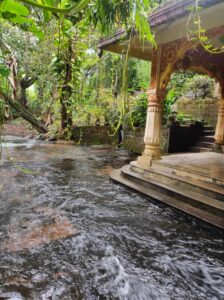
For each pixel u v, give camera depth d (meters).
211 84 9.34
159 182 4.07
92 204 3.57
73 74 6.81
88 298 1.78
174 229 2.88
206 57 5.33
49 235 2.62
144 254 2.36
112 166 6.08
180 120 7.90
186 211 3.14
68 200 3.68
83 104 9.18
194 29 3.33
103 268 2.12
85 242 2.51
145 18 0.96
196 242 2.60
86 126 9.58
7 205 3.37
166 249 2.46
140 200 3.78
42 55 5.39
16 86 1.90
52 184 4.43
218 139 6.38
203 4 2.49
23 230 2.70
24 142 9.52
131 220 3.09
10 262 2.12
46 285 1.88
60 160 6.52
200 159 5.00
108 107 9.48
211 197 3.35
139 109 8.19
